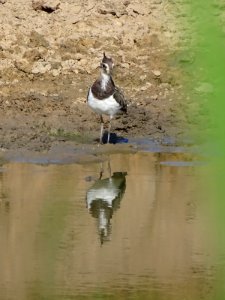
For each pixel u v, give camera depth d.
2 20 21.23
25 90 19.00
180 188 13.44
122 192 13.30
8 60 19.75
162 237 10.48
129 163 15.46
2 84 19.11
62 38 20.72
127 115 18.16
